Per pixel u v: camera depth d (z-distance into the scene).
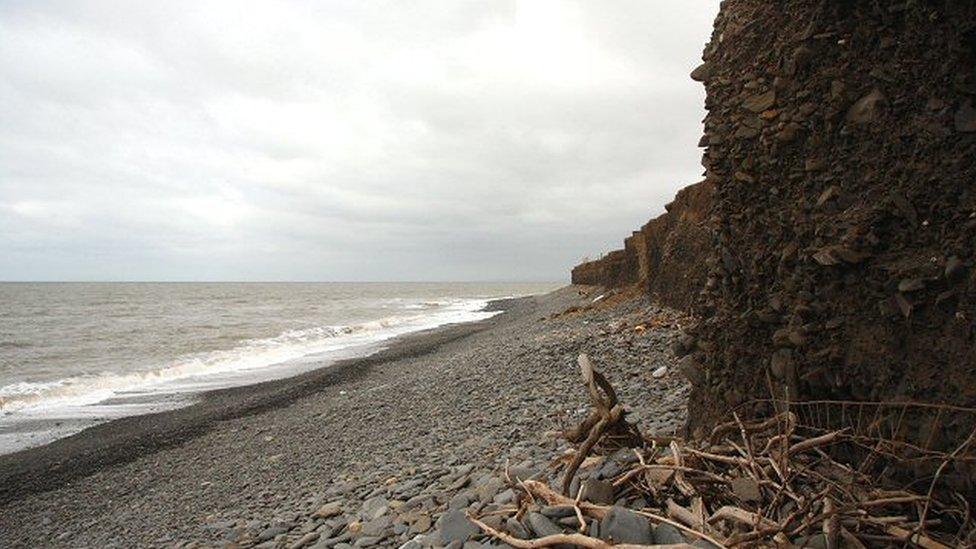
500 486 5.10
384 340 34.47
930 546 2.96
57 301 87.31
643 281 25.52
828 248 3.96
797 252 4.34
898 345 3.58
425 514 5.07
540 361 14.02
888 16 3.85
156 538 7.83
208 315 60.25
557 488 4.36
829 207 4.12
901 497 3.26
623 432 4.73
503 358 16.05
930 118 3.58
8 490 11.57
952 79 3.46
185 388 21.27
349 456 10.01
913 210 3.58
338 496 7.01
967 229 3.29
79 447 14.17
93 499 10.85
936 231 3.47
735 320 4.87
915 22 3.69
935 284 3.39
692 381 5.44
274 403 17.45
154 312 64.94
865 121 3.95
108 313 62.69
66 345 34.81
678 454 4.07
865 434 3.71
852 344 3.87
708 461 4.05
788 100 4.52
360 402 15.18
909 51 3.73
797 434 4.20
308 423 13.98
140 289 153.38
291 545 5.43
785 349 4.36
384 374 20.77
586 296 39.19
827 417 4.05
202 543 6.54
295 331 42.03
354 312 66.00
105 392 20.86
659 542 3.29
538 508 3.90
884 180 3.81
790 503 3.38
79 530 9.32
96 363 27.75
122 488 11.27
